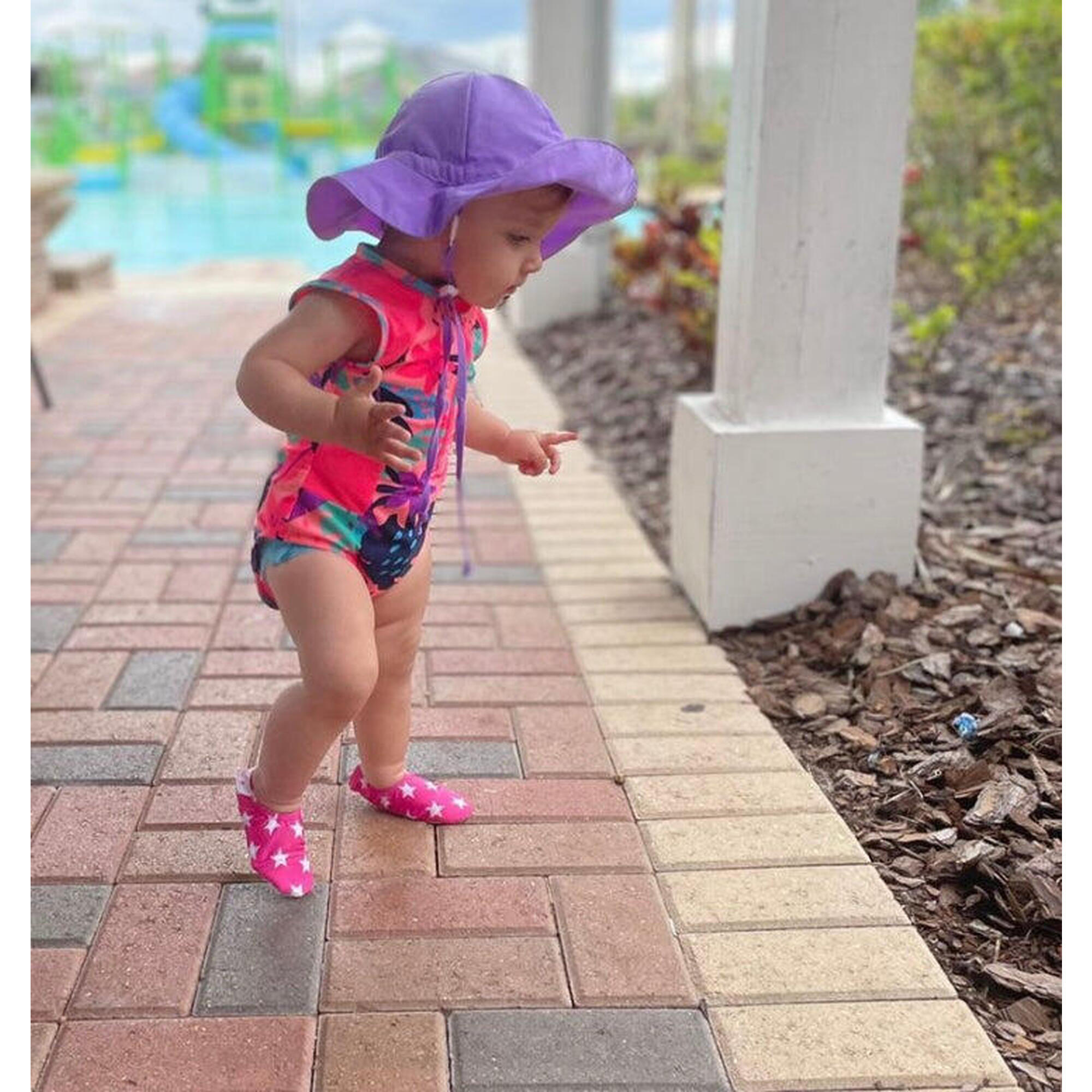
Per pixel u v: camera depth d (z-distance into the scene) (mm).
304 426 1836
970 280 5910
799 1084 1767
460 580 3703
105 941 2043
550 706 2912
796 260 3172
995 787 2480
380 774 2393
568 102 7082
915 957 2041
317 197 1932
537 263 1981
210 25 20047
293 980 1958
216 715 2832
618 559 3896
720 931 2100
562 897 2188
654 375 6082
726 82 19672
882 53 3045
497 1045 1828
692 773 2615
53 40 20547
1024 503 3975
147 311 8367
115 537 3990
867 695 2908
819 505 3299
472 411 2230
